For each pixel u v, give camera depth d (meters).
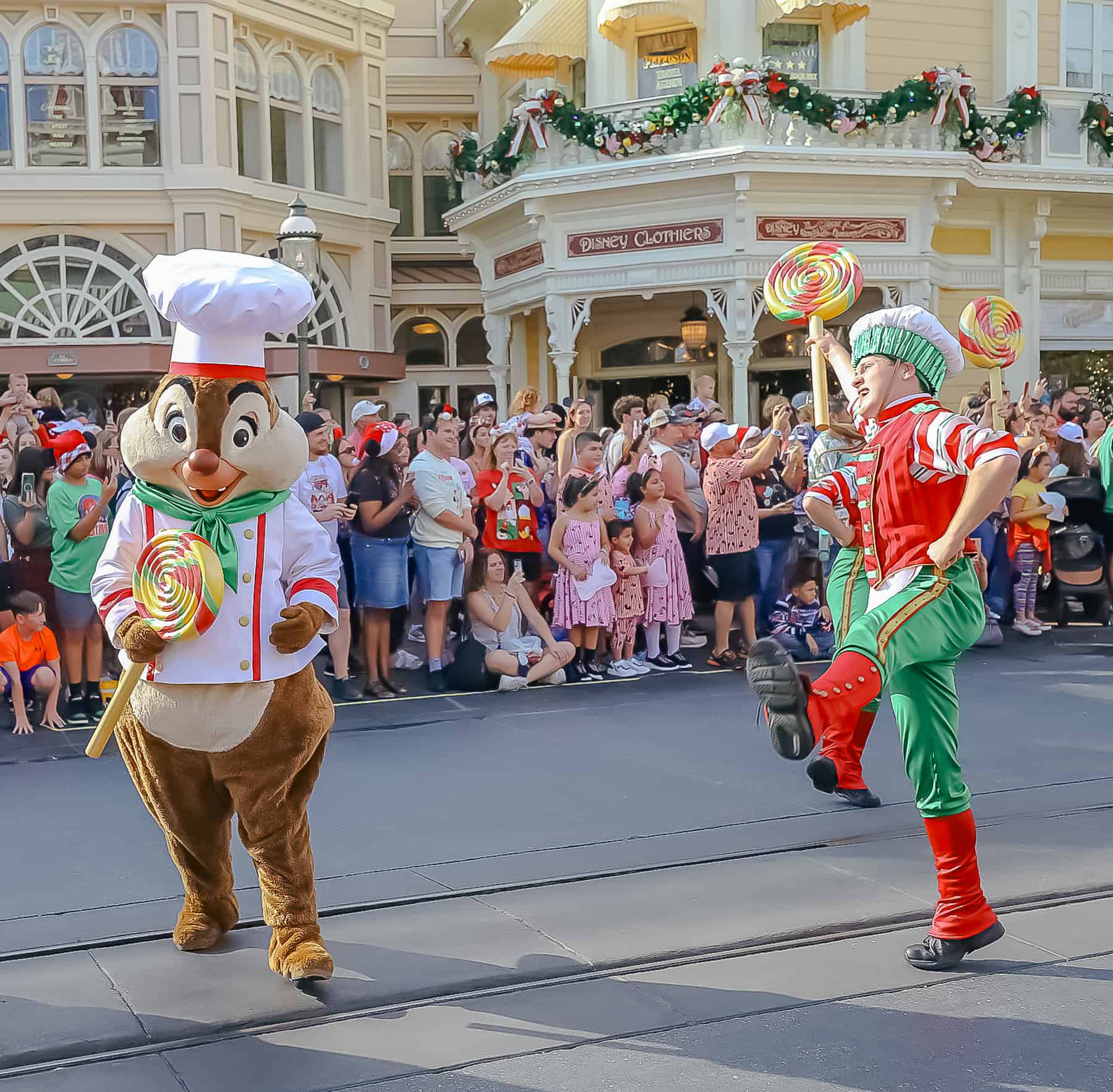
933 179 16.44
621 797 6.41
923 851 5.48
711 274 16.20
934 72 16.36
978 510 4.10
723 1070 3.61
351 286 21.94
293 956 4.12
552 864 5.35
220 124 19.42
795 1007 4.01
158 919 4.80
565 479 9.68
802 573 10.23
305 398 12.05
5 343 18.69
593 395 19.64
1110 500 11.45
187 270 4.00
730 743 7.57
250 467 4.13
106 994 4.12
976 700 8.66
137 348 18.80
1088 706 8.45
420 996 4.10
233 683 4.10
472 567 9.39
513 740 7.76
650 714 8.43
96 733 4.14
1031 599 11.20
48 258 19.22
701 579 10.64
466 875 5.22
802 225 16.17
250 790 4.17
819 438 5.82
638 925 4.65
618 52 17.92
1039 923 4.68
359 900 4.93
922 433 4.30
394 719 8.41
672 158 15.90
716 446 9.95
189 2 19.03
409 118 23.58
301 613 4.15
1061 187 17.72
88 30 19.17
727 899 4.91
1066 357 19.50
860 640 4.18
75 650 8.35
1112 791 6.39
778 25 17.80
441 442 9.31
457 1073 3.61
